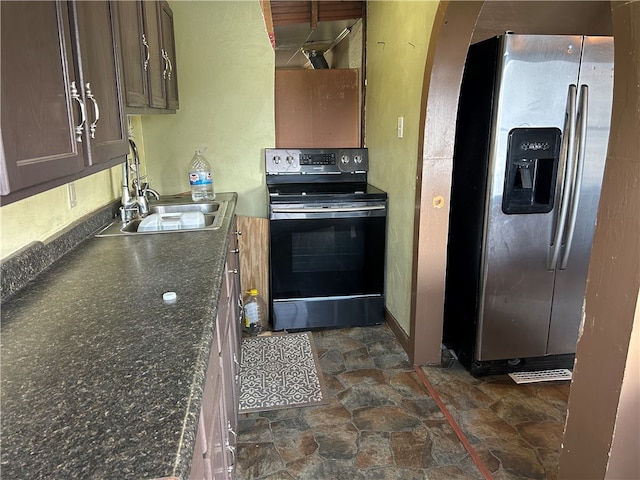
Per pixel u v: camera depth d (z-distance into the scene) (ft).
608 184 3.55
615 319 3.52
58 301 3.97
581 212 7.51
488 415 7.01
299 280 9.84
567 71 6.91
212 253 5.43
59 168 3.34
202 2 9.82
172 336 3.27
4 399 2.52
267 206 10.38
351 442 6.46
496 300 7.75
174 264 5.01
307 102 11.59
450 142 7.54
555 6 8.95
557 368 8.37
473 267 7.91
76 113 3.74
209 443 3.18
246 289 10.31
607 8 8.95
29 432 2.24
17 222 4.52
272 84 10.37
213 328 3.52
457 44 6.79
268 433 6.67
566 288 7.88
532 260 7.66
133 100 5.94
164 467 2.01
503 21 9.12
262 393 7.65
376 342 9.44
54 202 5.43
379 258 9.98
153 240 6.08
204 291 4.17
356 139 11.95
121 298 4.02
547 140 7.14
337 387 7.82
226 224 7.00
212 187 10.12
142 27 6.52
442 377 8.10
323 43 15.89
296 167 10.85
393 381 7.98
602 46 6.86
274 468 5.98
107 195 7.55
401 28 8.54
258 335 9.79
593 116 7.10
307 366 8.49
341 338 9.65
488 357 8.00
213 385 3.66
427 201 7.77
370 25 10.79
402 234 8.93
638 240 3.29
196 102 10.27
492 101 7.07
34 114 2.98
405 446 6.36
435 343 8.46
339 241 9.77
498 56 6.86
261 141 10.69
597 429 3.78
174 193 10.58
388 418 6.97
